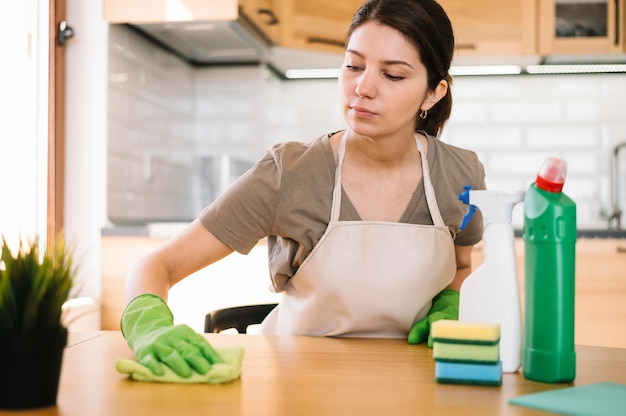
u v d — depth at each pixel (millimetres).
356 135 1326
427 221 1374
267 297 2564
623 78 3449
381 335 1353
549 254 935
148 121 3049
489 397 860
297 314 1368
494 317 1009
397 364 1056
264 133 3500
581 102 3473
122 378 944
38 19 2627
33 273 790
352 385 914
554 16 3184
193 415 771
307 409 795
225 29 2854
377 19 1205
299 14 3162
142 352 946
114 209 2758
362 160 1361
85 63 2707
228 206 1327
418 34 1205
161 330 983
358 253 1290
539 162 3490
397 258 1288
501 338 1006
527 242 960
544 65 3436
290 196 1337
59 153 2682
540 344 945
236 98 3486
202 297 2584
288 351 1150
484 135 3516
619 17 3156
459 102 3529
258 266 2566
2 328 779
